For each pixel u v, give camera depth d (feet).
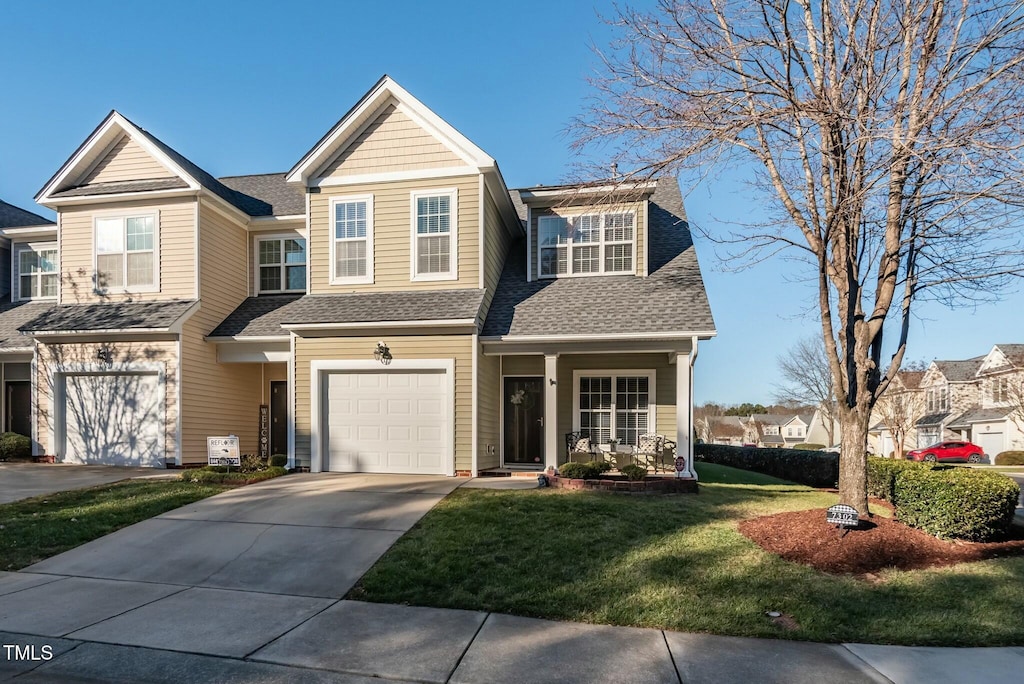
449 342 38.91
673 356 43.04
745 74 25.96
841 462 26.17
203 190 43.78
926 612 17.63
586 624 16.99
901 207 25.71
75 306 45.32
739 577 20.02
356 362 39.96
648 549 22.61
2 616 17.35
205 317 44.80
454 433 38.60
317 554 22.80
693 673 13.93
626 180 32.37
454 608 18.21
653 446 40.88
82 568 21.90
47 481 35.96
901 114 23.16
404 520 26.63
